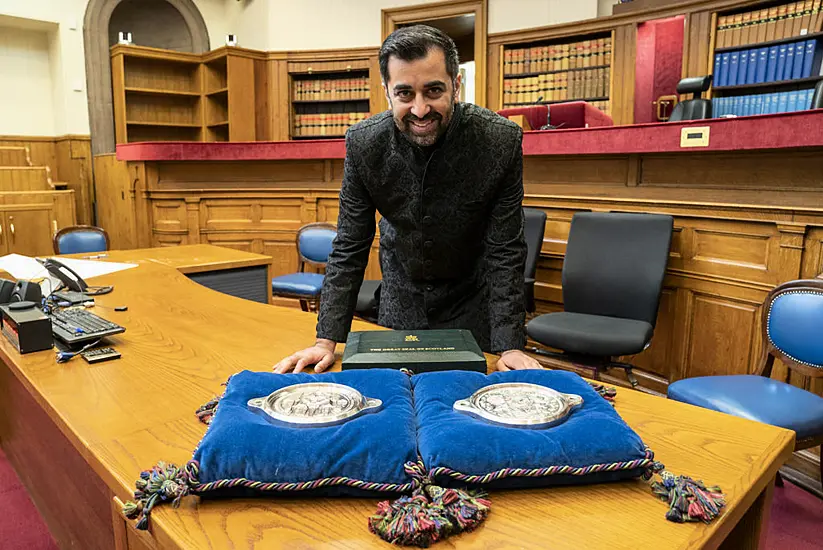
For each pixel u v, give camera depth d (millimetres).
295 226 4949
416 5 7238
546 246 3383
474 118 1388
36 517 2053
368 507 758
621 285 2770
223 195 4977
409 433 816
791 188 2404
